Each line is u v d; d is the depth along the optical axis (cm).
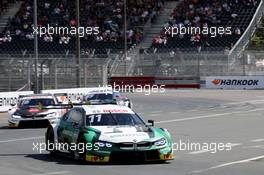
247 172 3119
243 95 10675
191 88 12112
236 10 14125
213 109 8300
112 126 3550
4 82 10712
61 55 12800
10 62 10800
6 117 8150
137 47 14062
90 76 11131
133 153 3391
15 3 16250
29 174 3120
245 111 7894
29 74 10469
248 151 4088
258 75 11781
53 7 15612
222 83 11962
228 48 12769
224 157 3775
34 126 6450
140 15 14862
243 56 11950
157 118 7125
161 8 14912
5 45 15188
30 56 12131
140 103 9444
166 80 12156
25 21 15438
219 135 5194
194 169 3228
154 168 3266
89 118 3603
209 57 12094
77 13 10081
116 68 12194
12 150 4391
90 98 7144
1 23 15725
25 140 5144
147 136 3438
